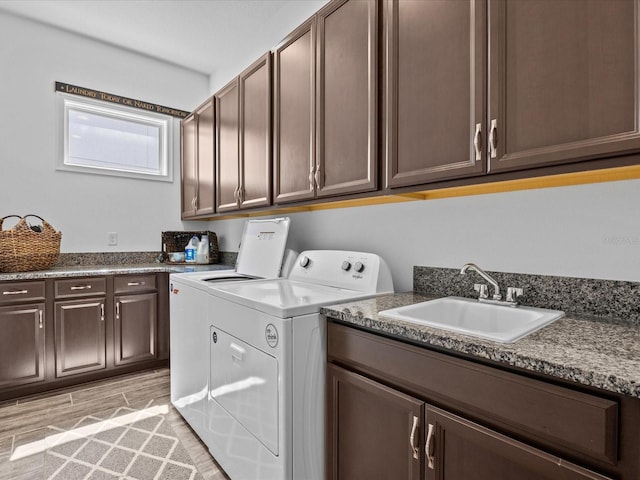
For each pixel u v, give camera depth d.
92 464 1.66
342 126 1.55
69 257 2.85
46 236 2.50
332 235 2.10
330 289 1.67
